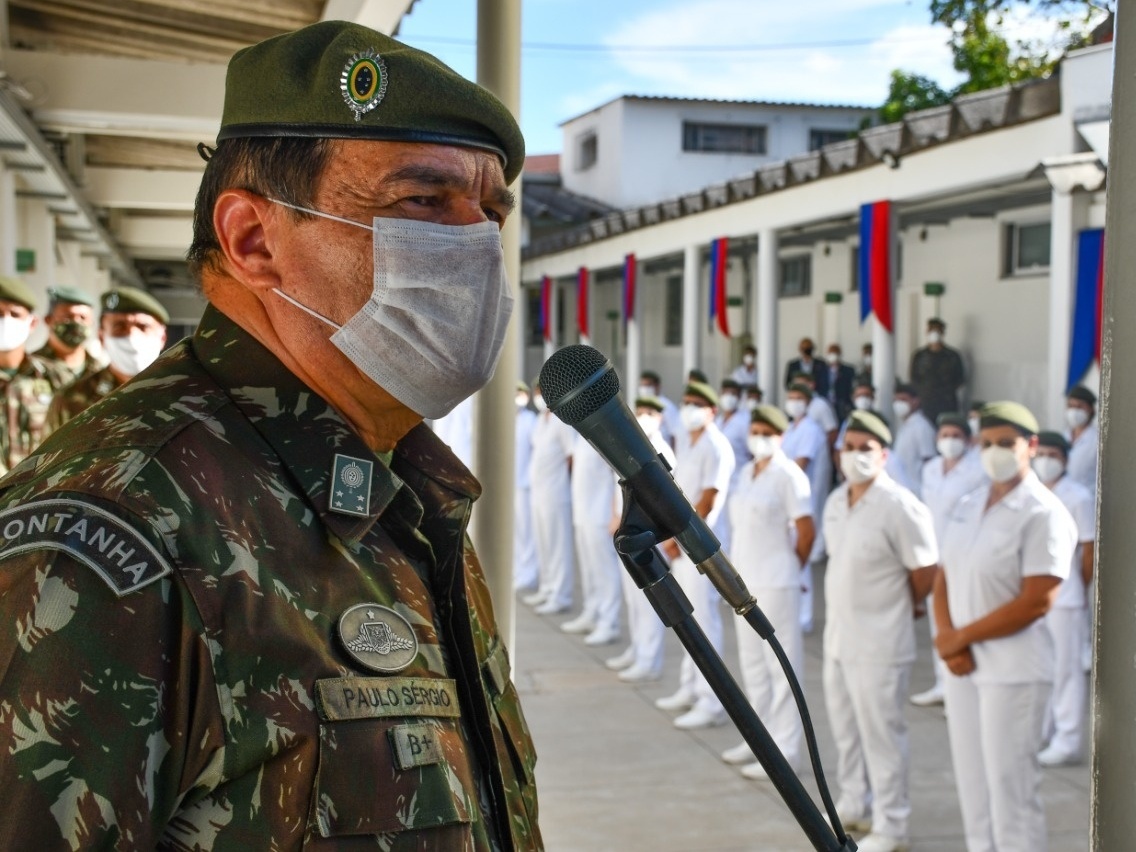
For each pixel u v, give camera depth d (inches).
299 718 37.6
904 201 429.1
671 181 918.4
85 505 36.7
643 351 895.1
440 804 39.4
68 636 34.9
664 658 299.1
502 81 92.4
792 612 214.1
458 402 48.7
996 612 152.2
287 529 40.6
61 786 34.1
